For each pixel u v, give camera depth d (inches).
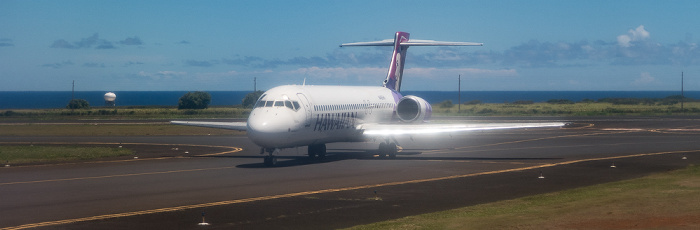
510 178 1800.0
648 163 2190.0
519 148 2859.3
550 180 1756.9
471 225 1128.2
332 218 1218.0
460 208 1317.7
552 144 3078.2
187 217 1230.9
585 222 1131.3
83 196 1494.8
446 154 2576.3
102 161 2337.6
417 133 2305.6
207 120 5634.8
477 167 2087.8
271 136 2020.2
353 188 1604.3
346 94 2507.4
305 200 1423.5
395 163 2223.2
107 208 1331.2
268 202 1398.9
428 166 2123.5
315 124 2209.6
